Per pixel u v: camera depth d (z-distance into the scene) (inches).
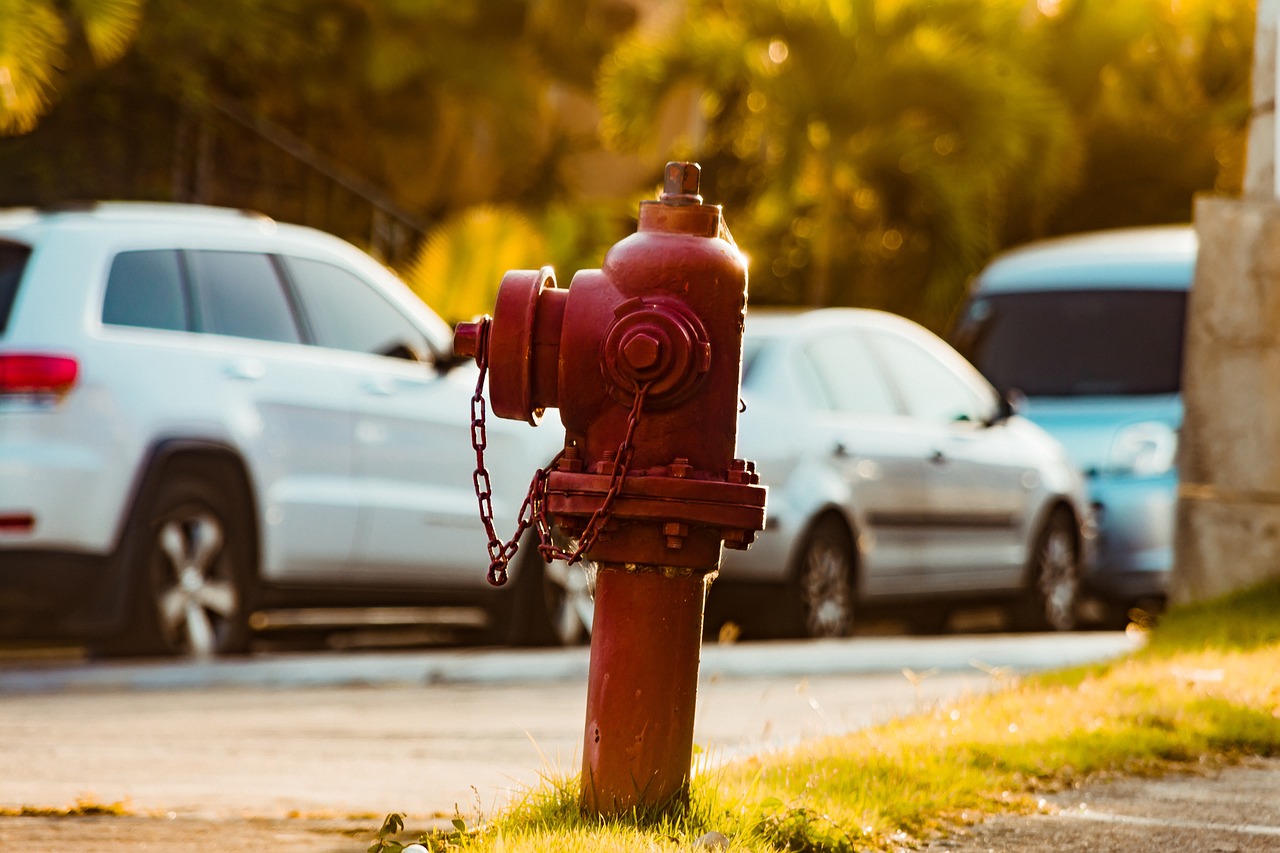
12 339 412.2
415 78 1137.4
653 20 1349.7
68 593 412.2
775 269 1259.2
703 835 167.0
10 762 266.1
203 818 208.1
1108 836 197.5
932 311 1143.6
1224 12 1389.0
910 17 1133.7
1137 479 732.0
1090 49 1375.5
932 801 206.5
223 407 435.2
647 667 174.1
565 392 176.6
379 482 466.0
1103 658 390.3
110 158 975.6
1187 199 1379.2
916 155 1118.4
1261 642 368.5
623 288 176.1
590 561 176.4
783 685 390.9
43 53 810.2
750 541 175.8
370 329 479.2
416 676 418.9
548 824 172.9
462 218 999.6
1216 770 250.7
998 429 614.2
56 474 406.9
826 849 178.7
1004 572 605.3
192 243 446.9
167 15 966.4
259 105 1093.8
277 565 446.9
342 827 201.0
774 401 518.9
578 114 1365.7
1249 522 413.7
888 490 549.6
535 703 360.2
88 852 184.7
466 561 484.4
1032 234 1350.9
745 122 1222.9
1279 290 412.2
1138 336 786.8
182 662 408.8
